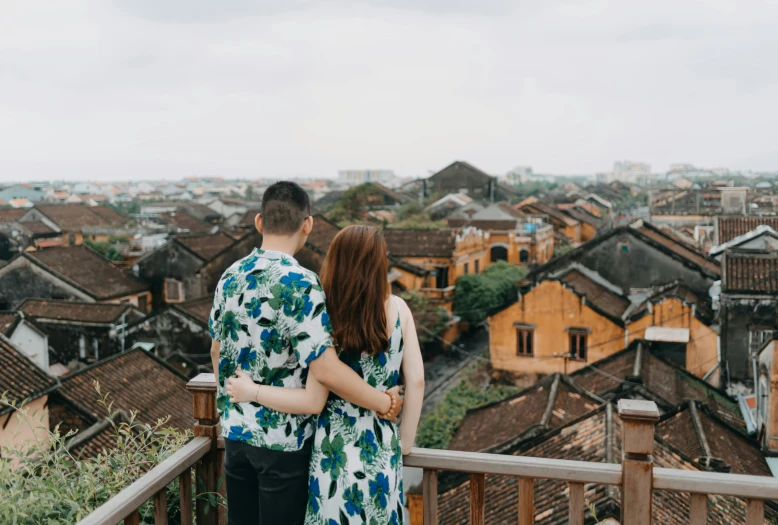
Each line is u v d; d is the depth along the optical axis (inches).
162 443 155.3
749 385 661.3
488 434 560.4
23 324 694.5
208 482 120.5
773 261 678.5
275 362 93.0
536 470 106.2
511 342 866.1
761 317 655.8
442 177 2903.5
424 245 1323.8
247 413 95.0
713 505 320.2
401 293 1139.3
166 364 627.5
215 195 5482.3
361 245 94.1
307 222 99.4
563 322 837.2
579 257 993.5
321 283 96.4
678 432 488.4
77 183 6702.8
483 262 1456.7
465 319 1274.6
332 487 93.7
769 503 336.2
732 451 476.7
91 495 129.1
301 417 95.6
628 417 103.5
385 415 96.0
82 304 970.7
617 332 807.1
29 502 124.5
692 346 755.4
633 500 103.7
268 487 94.8
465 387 887.1
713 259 957.8
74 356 943.7
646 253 960.3
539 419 520.7
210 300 971.3
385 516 94.5
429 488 110.8
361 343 92.7
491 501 388.5
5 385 469.1
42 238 2017.7
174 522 134.4
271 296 91.6
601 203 2578.7
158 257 1350.9
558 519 317.1
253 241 1187.3
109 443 450.0
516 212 1887.3
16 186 4124.0
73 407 499.2
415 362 100.3
